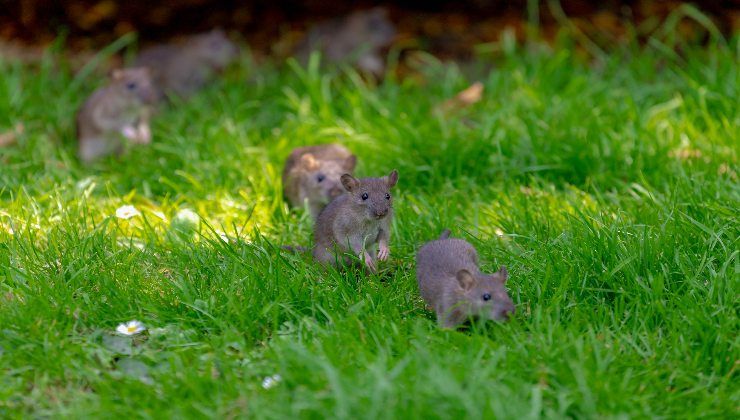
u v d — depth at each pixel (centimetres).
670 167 1352
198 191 1369
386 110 1659
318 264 1094
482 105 1684
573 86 1652
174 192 1413
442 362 801
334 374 753
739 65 1684
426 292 986
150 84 1723
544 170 1380
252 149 1526
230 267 1042
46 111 1730
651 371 833
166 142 1620
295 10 2275
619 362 841
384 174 1411
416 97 1791
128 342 911
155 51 2103
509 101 1633
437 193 1341
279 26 2250
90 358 868
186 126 1723
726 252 999
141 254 1096
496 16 2178
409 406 738
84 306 954
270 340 914
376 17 2127
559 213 1188
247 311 942
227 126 1623
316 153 1455
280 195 1370
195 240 1163
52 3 2195
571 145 1411
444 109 1680
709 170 1308
